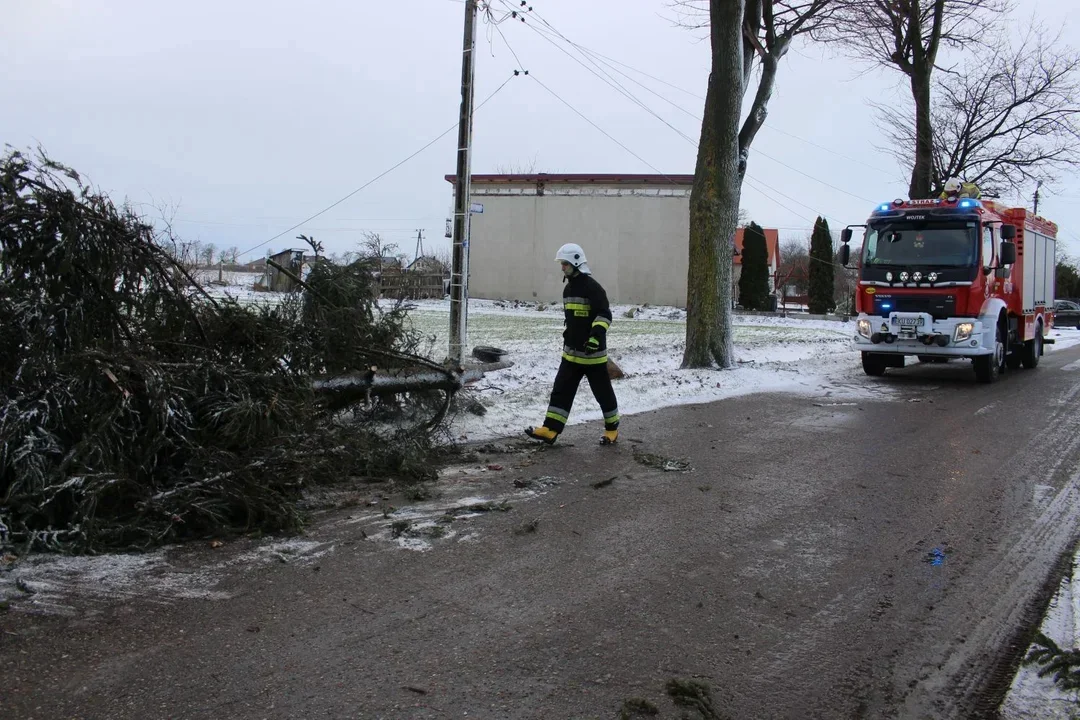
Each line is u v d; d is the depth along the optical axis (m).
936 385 13.86
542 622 3.95
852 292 46.56
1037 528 5.70
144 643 3.59
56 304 5.38
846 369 16.17
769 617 4.10
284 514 5.21
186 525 5.05
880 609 4.25
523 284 41.50
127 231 5.77
